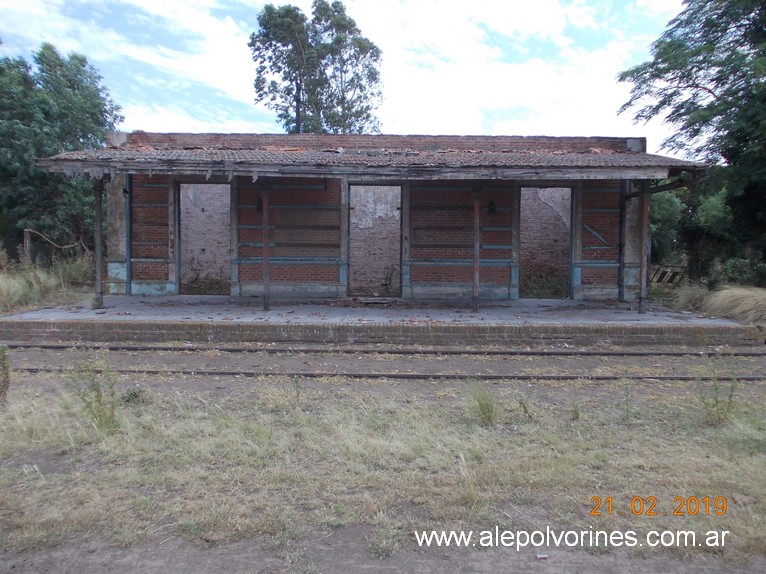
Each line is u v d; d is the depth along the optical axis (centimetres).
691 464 423
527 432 497
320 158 1123
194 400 597
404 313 1112
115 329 940
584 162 1114
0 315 1014
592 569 296
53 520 334
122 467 414
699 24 1312
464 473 396
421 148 1404
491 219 1345
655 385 688
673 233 2042
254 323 951
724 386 686
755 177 1203
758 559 303
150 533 323
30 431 476
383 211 1847
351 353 870
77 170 1020
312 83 2972
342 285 1345
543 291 1570
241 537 321
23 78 1736
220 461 427
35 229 1692
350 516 343
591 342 952
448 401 607
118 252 1352
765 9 1198
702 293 1227
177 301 1251
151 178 1350
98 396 509
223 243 1850
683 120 1334
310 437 473
